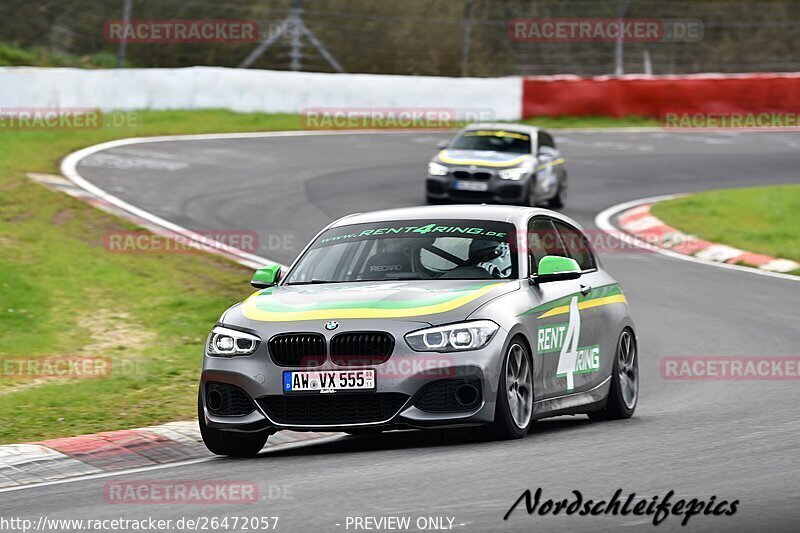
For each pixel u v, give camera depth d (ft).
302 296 96.73
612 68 486.38
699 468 79.87
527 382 96.37
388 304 92.32
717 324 170.09
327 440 106.73
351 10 473.67
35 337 155.33
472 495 72.18
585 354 107.65
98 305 172.55
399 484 76.54
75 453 100.58
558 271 100.48
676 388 133.69
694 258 227.20
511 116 417.90
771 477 76.28
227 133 355.56
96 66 420.77
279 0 468.75
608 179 318.65
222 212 247.09
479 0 488.02
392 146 354.13
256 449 99.45
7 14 437.99
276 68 457.68
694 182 317.42
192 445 104.27
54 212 226.17
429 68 472.03
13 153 287.89
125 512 74.02
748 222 259.39
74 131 333.01
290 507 71.41
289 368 90.94
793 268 216.33
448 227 106.01
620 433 98.27
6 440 108.78
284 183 284.41
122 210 239.50
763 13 507.30
